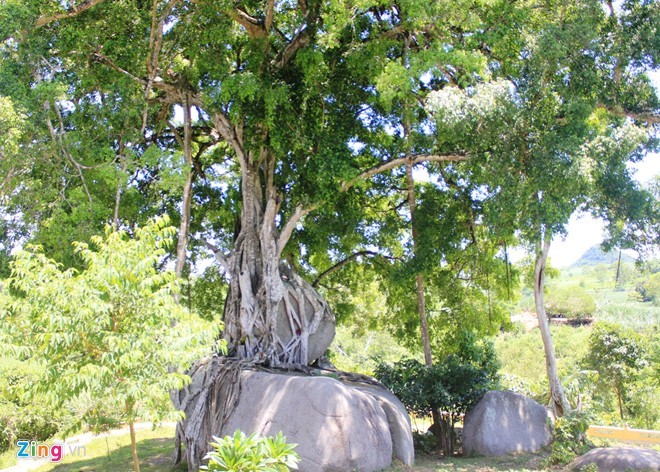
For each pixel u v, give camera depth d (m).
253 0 20.52
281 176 21.59
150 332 10.27
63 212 16.38
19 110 14.80
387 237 24.89
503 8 17.70
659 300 67.06
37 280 10.01
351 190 22.86
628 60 17.75
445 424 19.22
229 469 8.20
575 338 46.12
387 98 16.67
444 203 22.69
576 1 17.72
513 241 23.08
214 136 24.62
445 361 20.31
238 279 21.12
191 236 25.20
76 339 9.97
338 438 14.26
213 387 17.61
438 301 25.72
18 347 9.62
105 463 19.11
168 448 21.33
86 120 17.72
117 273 10.08
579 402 19.42
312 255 25.88
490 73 18.73
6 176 15.63
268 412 15.23
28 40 16.64
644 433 19.23
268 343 19.84
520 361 41.12
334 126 19.69
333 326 22.23
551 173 15.70
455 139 17.34
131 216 21.69
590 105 17.14
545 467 15.73
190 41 19.33
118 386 9.91
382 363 20.66
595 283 102.00
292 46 19.94
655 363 27.62
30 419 21.72
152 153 17.55
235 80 18.14
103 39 18.25
